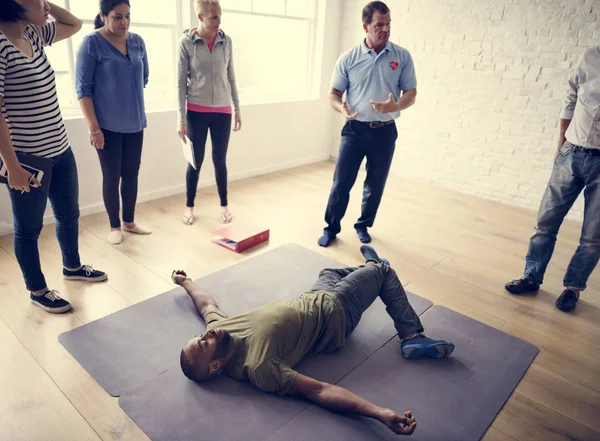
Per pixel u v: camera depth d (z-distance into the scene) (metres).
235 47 4.20
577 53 3.55
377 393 1.78
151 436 1.53
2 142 1.69
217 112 3.03
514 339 2.17
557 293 2.64
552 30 3.62
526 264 2.63
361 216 3.16
